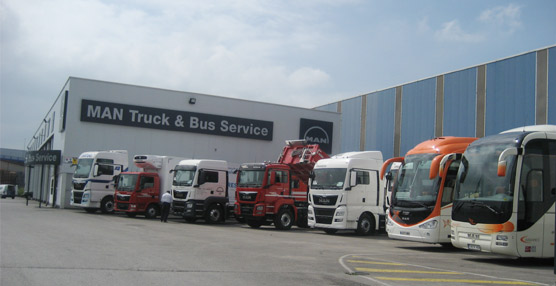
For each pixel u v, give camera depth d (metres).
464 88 32.91
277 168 23.23
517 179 12.34
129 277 8.44
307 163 24.19
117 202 27.19
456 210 13.52
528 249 12.20
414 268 11.09
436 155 15.95
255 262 11.02
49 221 20.62
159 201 27.42
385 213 22.17
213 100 36.53
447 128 33.97
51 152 32.94
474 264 12.59
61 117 34.91
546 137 12.91
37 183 54.16
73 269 8.98
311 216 21.88
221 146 36.66
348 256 12.96
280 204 23.00
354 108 44.22
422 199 15.70
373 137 41.38
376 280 9.18
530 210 12.33
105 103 33.12
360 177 21.48
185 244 14.20
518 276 10.53
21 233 15.08
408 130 37.59
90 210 29.86
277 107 38.81
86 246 12.51
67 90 33.06
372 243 17.83
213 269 9.73
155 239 15.27
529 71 28.50
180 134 35.34
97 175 28.69
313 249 14.48
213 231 20.03
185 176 25.30
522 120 28.66
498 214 12.32
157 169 27.83
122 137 33.56
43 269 8.85
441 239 15.30
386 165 17.48
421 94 36.69
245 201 23.06
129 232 17.33
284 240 17.23
